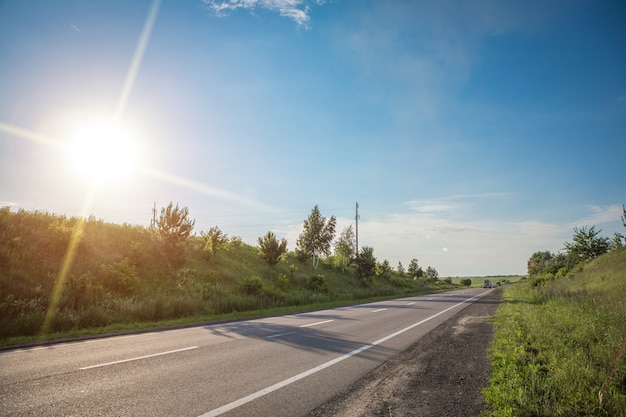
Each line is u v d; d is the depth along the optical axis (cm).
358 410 426
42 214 2088
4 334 967
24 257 1545
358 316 1563
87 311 1218
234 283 2489
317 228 4266
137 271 1973
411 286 5888
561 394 464
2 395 461
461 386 525
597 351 680
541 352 714
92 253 1894
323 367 630
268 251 3406
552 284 3094
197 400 450
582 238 3681
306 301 2462
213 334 1030
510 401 440
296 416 403
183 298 1664
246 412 412
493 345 852
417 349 805
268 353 748
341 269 4706
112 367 620
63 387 498
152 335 1016
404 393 491
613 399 443
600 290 1798
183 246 2367
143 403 436
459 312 1723
